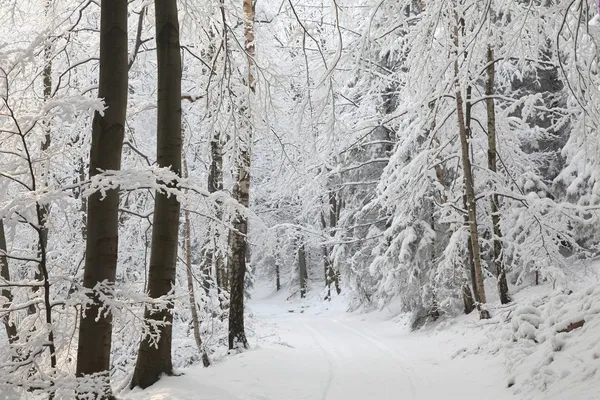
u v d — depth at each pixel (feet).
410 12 47.47
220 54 34.17
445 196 48.44
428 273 49.88
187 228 35.73
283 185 58.44
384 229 63.26
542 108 41.47
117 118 16.62
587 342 21.79
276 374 28.40
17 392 12.74
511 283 51.62
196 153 48.11
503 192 40.01
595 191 38.47
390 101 58.80
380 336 51.67
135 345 31.91
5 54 14.11
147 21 33.42
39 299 15.39
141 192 33.32
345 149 55.83
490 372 26.78
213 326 42.19
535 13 24.91
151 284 23.43
